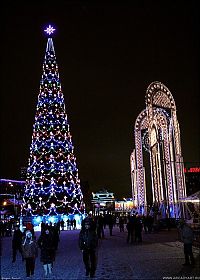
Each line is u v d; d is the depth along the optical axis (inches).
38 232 1619.1
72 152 1923.0
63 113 1943.9
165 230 1445.6
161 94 1573.6
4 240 1263.5
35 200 1843.0
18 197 2522.1
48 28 2047.2
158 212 1627.7
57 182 1846.7
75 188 1876.2
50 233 486.6
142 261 563.2
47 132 1877.5
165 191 1685.5
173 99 1514.5
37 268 545.0
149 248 762.2
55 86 1963.6
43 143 1854.1
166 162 1593.3
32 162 1861.5
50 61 2004.2
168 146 1609.3
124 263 548.1
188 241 502.0
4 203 2361.0
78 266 548.4
